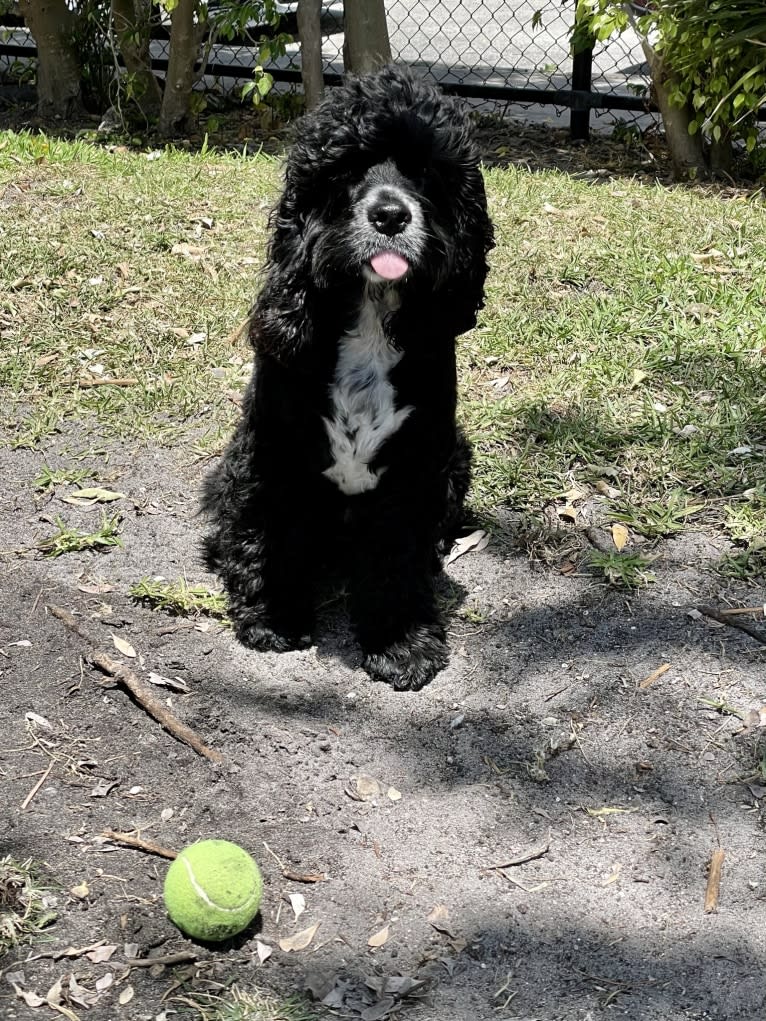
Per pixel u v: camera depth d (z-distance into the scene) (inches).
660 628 48.9
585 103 109.0
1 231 80.4
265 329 43.8
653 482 57.6
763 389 64.5
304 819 40.0
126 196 87.3
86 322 70.7
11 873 36.9
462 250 44.3
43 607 49.4
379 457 45.1
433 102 43.6
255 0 102.0
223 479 50.4
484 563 53.1
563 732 43.9
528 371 67.2
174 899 34.2
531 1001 33.9
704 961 35.2
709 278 75.7
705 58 90.7
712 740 43.5
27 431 61.4
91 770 41.6
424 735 44.0
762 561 52.3
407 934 35.9
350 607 50.9
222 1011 33.1
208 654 47.8
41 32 112.1
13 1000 33.3
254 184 91.0
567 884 37.8
